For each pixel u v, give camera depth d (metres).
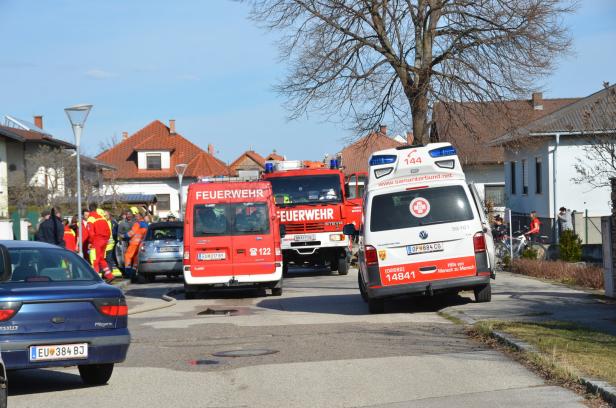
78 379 9.91
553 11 23.78
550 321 12.56
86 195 46.84
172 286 25.55
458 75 23.98
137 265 27.55
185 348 11.96
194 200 20.33
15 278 9.09
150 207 65.12
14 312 8.55
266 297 20.64
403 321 14.13
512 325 12.14
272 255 20.27
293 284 24.92
